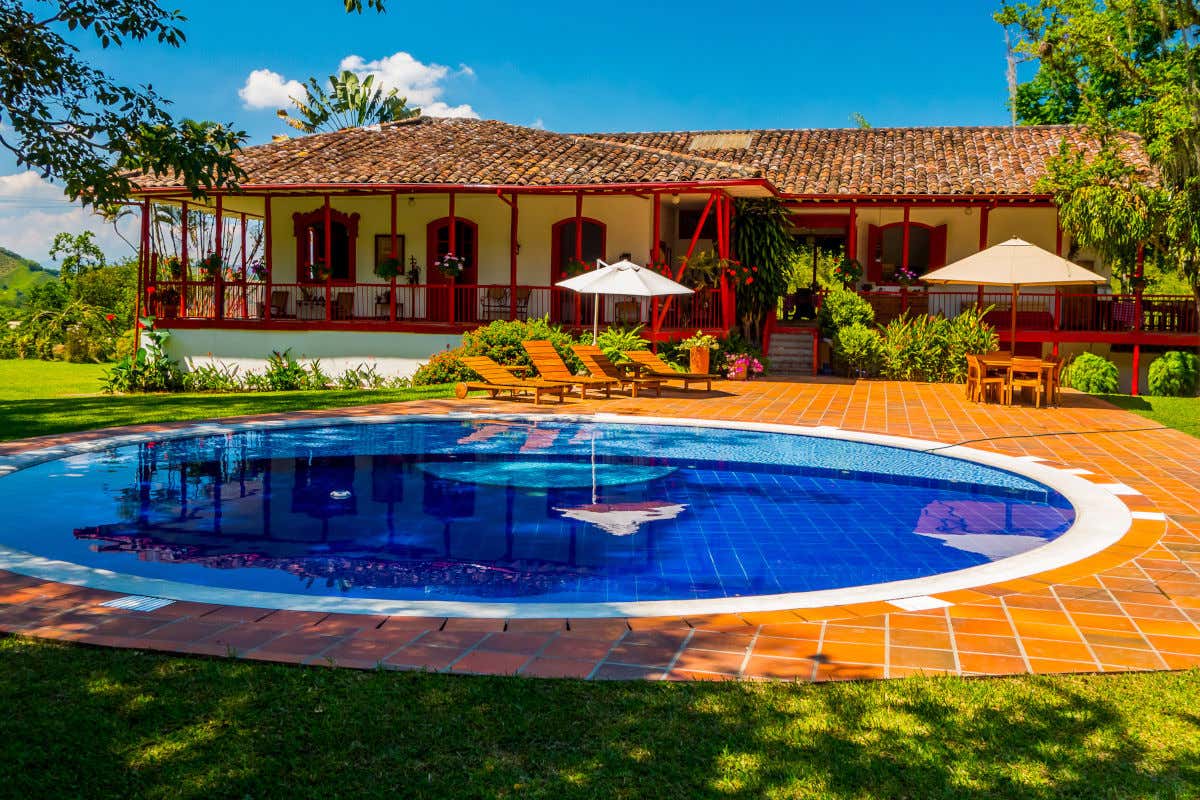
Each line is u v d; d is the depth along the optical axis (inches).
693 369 799.7
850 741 148.2
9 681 166.7
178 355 890.1
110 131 402.6
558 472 442.3
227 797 131.5
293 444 506.3
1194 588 236.1
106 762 139.8
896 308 932.6
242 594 222.4
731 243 945.5
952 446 482.0
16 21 389.1
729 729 151.5
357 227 959.6
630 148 923.4
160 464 447.8
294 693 162.9
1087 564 260.4
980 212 946.1
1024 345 921.5
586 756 142.9
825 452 489.4
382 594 253.8
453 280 835.4
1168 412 634.2
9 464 418.6
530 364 736.3
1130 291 908.0
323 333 854.5
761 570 281.4
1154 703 163.3
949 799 132.3
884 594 229.3
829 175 966.4
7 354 1502.2
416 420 567.2
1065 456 454.0
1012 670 178.5
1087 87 1052.5
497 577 272.4
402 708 157.4
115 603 212.7
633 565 286.7
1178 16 799.1
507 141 954.1
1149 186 820.0
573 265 823.7
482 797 131.9
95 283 1533.0
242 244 1016.9
